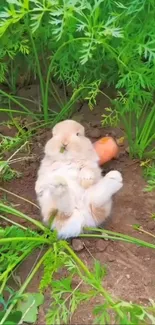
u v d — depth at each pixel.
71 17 0.76
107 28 0.74
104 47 0.80
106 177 0.75
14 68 1.00
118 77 0.92
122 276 0.74
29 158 0.89
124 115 0.92
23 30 0.85
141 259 0.77
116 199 0.84
